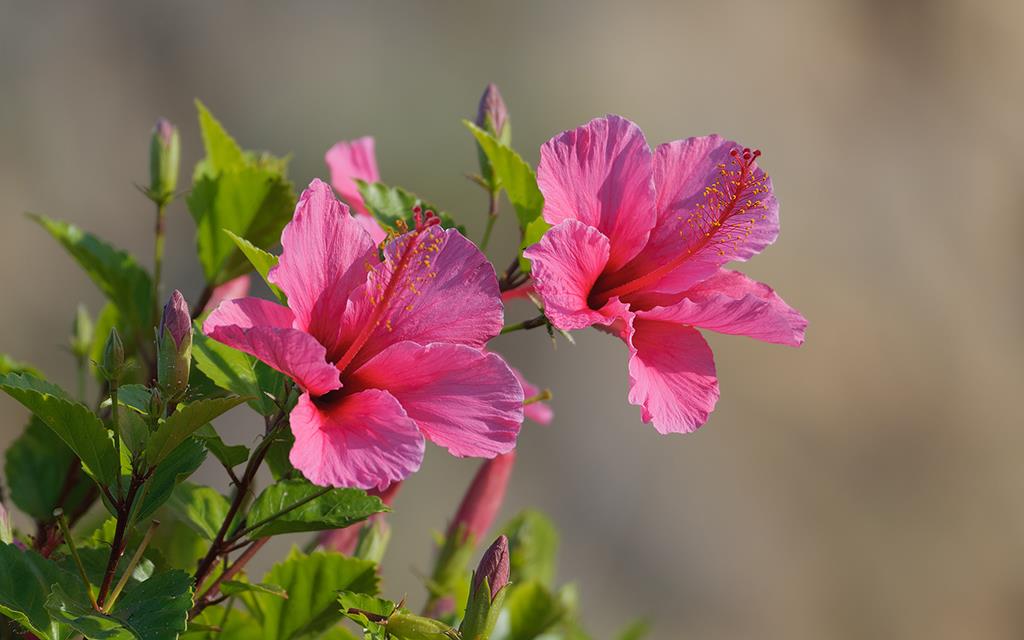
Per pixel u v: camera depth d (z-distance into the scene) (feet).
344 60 32.60
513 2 34.73
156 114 30.78
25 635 7.80
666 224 9.07
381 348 7.98
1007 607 33.83
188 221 30.01
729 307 8.38
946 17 40.40
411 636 8.03
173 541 10.20
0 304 27.27
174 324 7.45
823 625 31.63
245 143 31.37
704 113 35.83
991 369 36.73
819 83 37.83
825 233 36.14
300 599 9.68
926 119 39.17
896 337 35.76
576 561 29.19
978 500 35.12
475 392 7.65
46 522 10.01
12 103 29.17
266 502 8.17
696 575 30.48
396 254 7.98
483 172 10.03
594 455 30.27
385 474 7.13
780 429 33.47
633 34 36.06
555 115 34.50
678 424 8.43
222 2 32.09
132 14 31.17
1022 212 39.06
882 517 33.73
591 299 9.04
